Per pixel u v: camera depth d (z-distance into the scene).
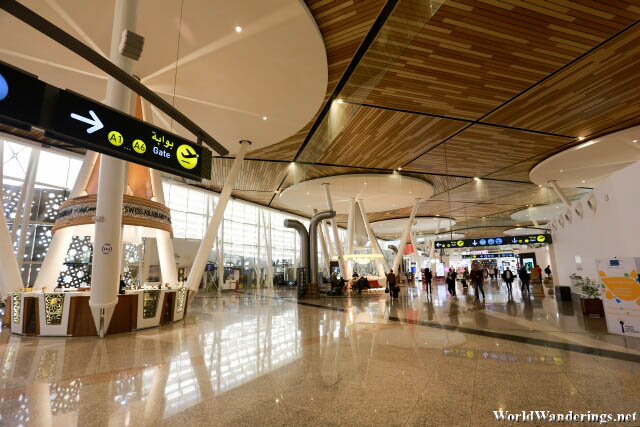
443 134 12.73
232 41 7.30
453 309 11.81
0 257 9.70
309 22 6.64
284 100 9.81
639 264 6.66
